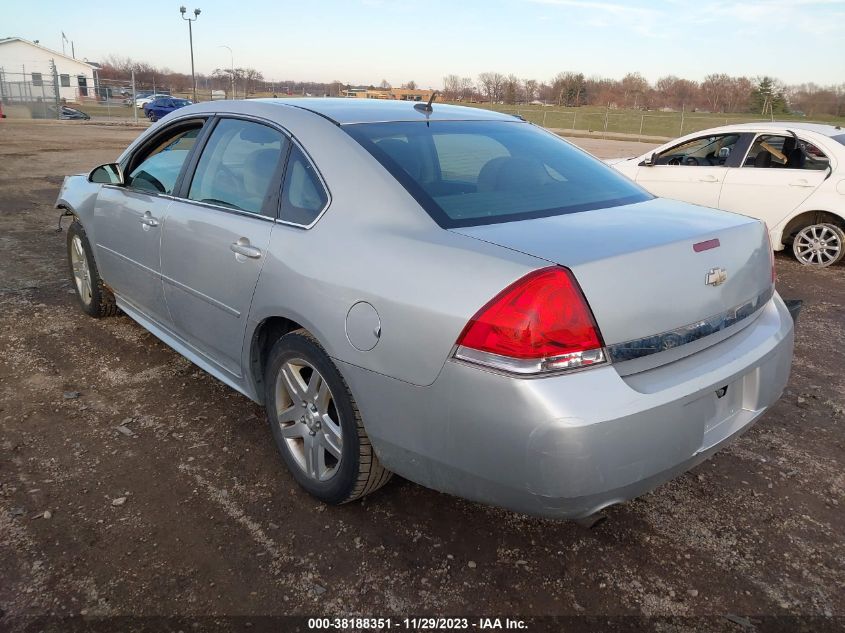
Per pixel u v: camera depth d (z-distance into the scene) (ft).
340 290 7.80
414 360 7.03
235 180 10.19
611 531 8.71
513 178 9.08
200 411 11.55
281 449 9.46
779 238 24.38
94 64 212.64
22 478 9.41
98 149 59.21
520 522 8.82
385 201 8.07
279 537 8.37
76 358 13.64
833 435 11.41
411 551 8.21
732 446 10.96
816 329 16.99
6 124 92.38
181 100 117.08
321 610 7.26
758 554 8.35
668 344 7.11
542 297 6.33
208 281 10.21
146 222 11.89
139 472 9.68
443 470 7.11
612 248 6.92
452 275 6.90
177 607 7.22
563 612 7.35
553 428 6.21
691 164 26.61
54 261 21.22
